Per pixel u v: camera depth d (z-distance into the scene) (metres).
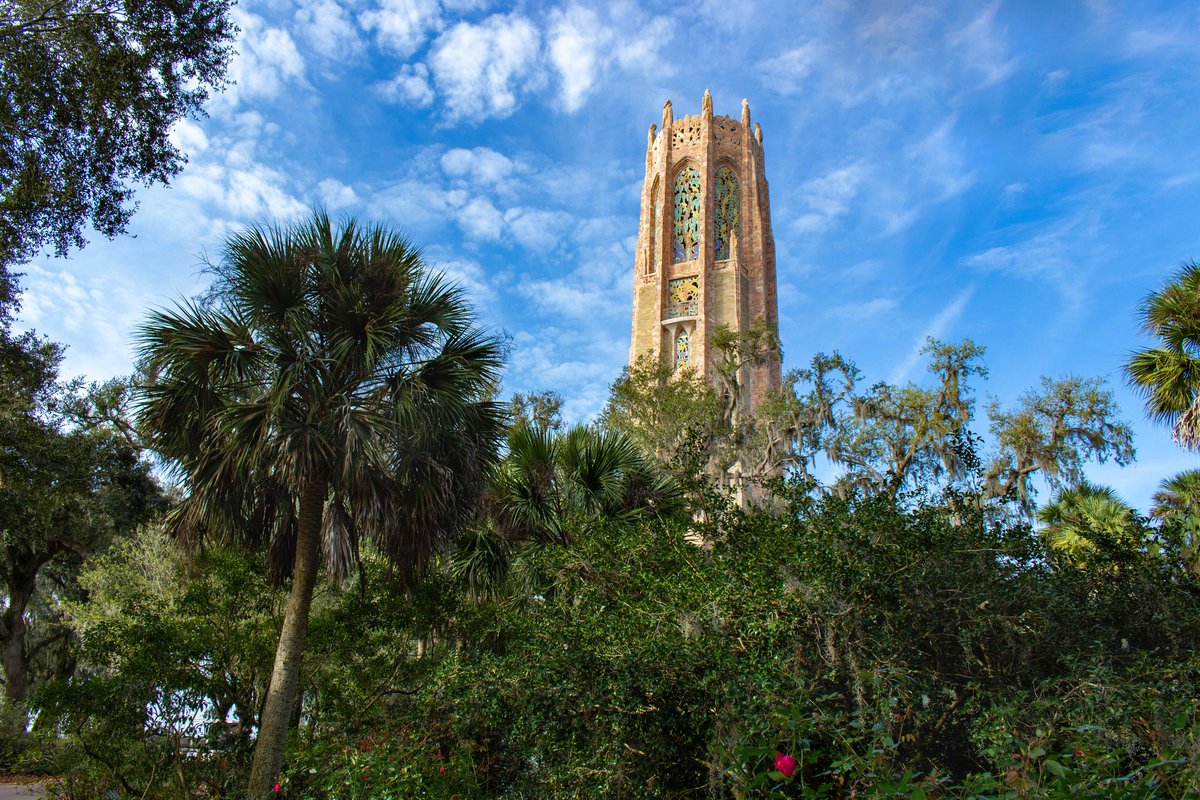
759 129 62.00
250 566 12.87
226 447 11.16
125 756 11.53
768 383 48.31
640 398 28.11
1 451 18.34
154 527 24.02
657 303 54.25
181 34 12.30
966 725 7.36
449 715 10.68
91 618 21.66
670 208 57.19
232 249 11.72
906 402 23.11
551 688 8.10
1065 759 5.27
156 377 11.70
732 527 10.36
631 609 8.95
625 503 15.88
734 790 5.70
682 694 7.64
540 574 14.12
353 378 11.98
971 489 9.55
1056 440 22.39
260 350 11.70
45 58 11.66
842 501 8.99
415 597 13.38
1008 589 8.35
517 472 15.70
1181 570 9.29
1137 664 7.41
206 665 12.27
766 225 59.31
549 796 8.45
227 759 12.13
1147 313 15.53
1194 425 14.59
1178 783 4.29
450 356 12.45
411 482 11.89
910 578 8.00
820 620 7.45
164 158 12.79
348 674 12.80
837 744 6.02
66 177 12.23
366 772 8.54
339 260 12.17
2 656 30.56
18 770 11.62
